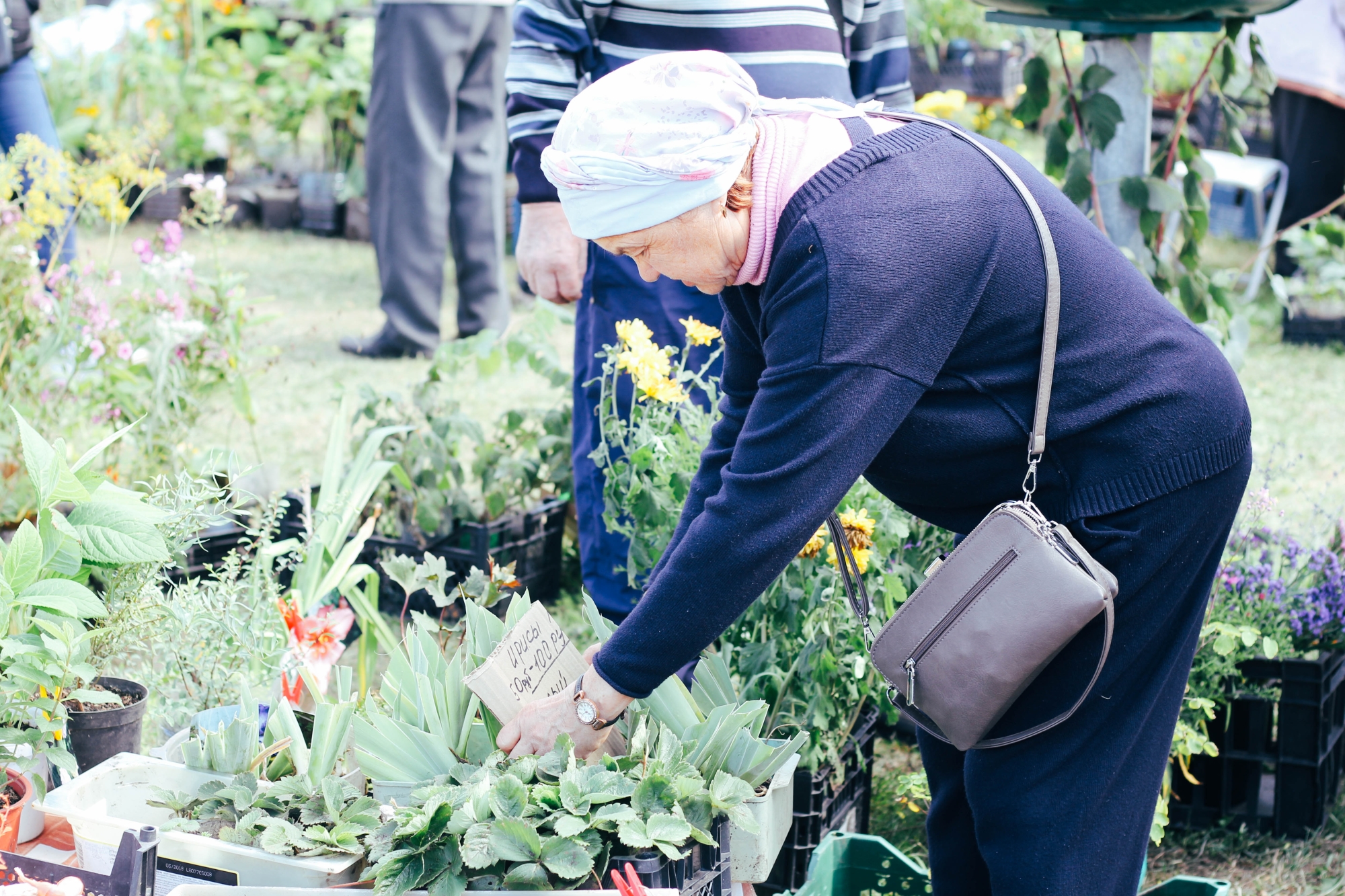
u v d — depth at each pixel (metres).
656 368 2.38
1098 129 2.96
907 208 1.43
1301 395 5.18
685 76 1.46
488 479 3.41
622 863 1.51
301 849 1.57
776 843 1.69
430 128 5.47
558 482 3.56
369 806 1.63
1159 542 1.55
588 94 1.48
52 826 1.83
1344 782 2.84
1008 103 8.20
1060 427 1.53
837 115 1.55
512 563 2.05
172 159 8.17
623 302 2.69
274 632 2.22
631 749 1.70
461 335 5.91
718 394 2.67
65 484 1.89
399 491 3.42
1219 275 3.53
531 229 2.76
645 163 1.43
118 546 1.93
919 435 1.54
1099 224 3.04
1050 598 1.48
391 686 1.85
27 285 3.33
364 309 6.48
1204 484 1.55
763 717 1.76
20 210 3.49
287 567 2.70
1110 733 1.62
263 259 7.41
